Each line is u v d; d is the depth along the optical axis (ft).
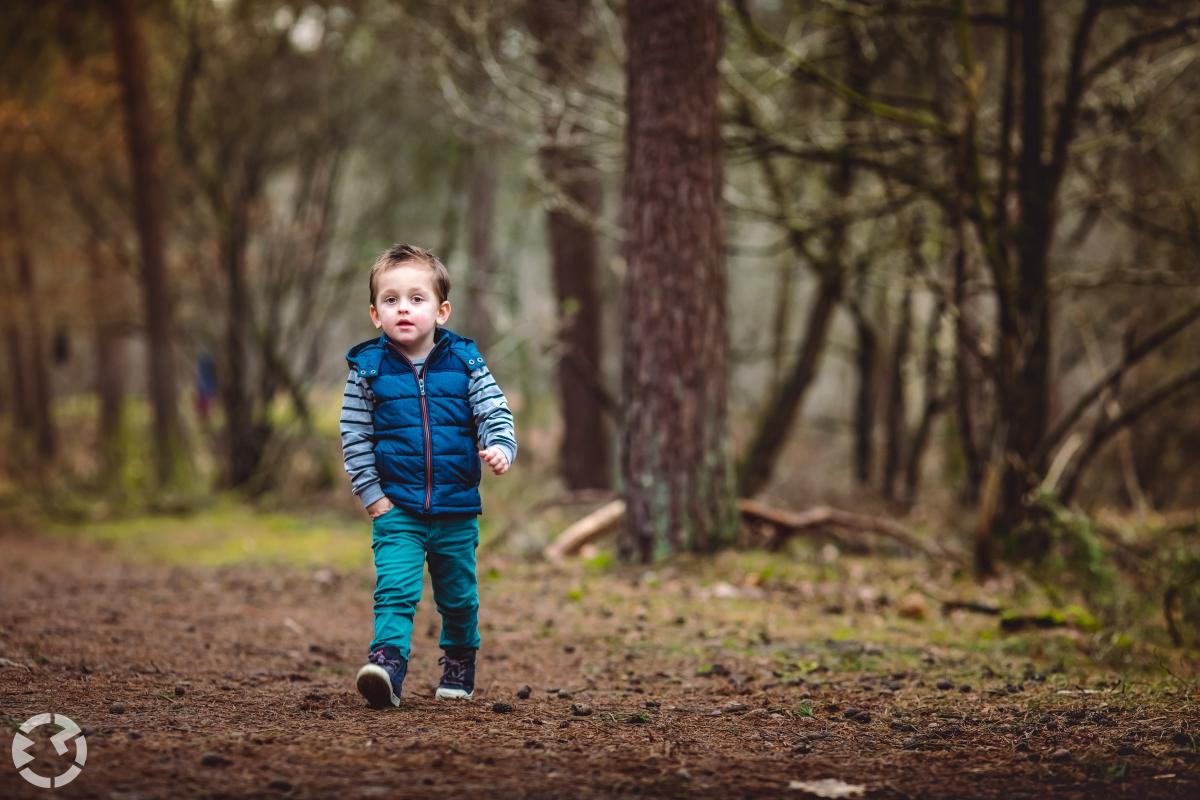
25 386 65.98
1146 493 37.68
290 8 44.68
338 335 56.90
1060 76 30.66
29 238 56.34
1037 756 10.28
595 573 24.22
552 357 44.45
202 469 48.78
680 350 24.71
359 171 50.67
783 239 34.01
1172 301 36.24
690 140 24.25
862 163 27.20
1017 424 24.59
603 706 12.71
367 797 8.45
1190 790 9.25
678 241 24.50
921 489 41.91
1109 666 16.16
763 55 30.89
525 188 42.01
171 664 14.60
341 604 21.97
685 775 9.38
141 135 45.52
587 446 44.01
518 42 34.32
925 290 32.60
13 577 25.34
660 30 24.13
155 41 49.16
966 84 23.68
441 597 12.42
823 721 11.94
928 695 13.56
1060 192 29.53
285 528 37.96
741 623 19.19
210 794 8.33
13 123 48.39
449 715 11.59
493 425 11.93
